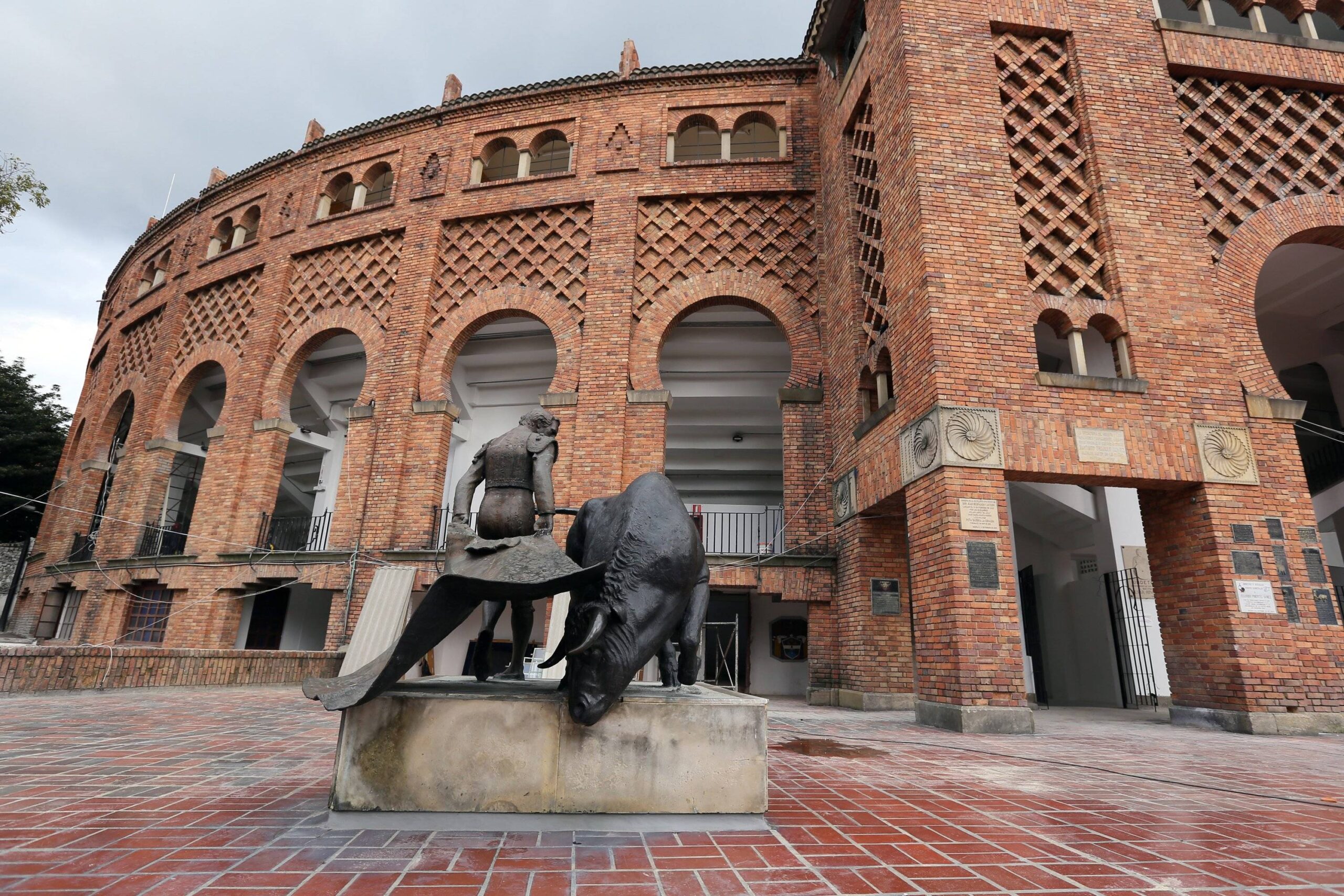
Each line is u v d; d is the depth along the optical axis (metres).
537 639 14.37
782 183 14.80
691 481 19.56
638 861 2.98
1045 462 8.95
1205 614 9.01
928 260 9.55
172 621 14.80
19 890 2.46
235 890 2.53
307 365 18.56
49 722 6.82
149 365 19.48
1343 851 3.34
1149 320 9.81
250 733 6.54
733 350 16.28
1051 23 11.10
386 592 13.03
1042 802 4.36
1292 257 13.34
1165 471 9.17
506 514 3.96
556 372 14.19
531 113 16.62
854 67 12.84
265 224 18.34
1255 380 9.89
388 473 14.17
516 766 3.48
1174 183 10.52
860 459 11.59
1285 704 8.40
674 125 15.82
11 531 27.06
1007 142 10.38
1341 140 11.44
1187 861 3.16
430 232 15.95
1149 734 8.09
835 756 6.12
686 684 4.28
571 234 15.26
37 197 11.65
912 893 2.68
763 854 3.14
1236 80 11.47
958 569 8.37
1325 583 8.97
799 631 16.70
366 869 2.79
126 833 3.21
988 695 8.00
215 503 15.69
